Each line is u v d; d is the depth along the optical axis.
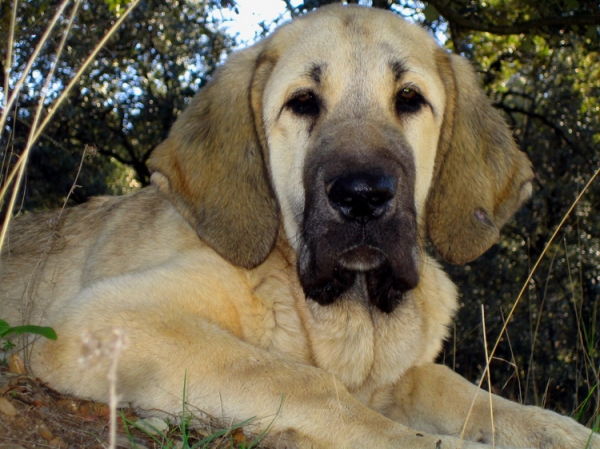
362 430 0.77
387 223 0.80
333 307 0.86
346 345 0.87
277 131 0.88
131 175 2.90
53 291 1.00
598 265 1.95
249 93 0.91
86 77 2.24
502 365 1.92
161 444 0.73
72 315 0.82
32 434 0.73
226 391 0.78
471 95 0.95
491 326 1.85
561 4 1.71
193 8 2.34
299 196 0.86
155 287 0.84
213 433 0.77
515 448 0.75
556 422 0.80
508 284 1.99
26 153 0.75
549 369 1.83
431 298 0.93
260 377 0.79
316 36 0.88
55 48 1.70
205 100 0.94
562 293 1.97
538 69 2.32
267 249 0.87
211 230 0.89
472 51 2.22
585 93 2.31
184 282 0.85
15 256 1.04
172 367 0.79
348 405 0.78
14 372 0.81
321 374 0.80
